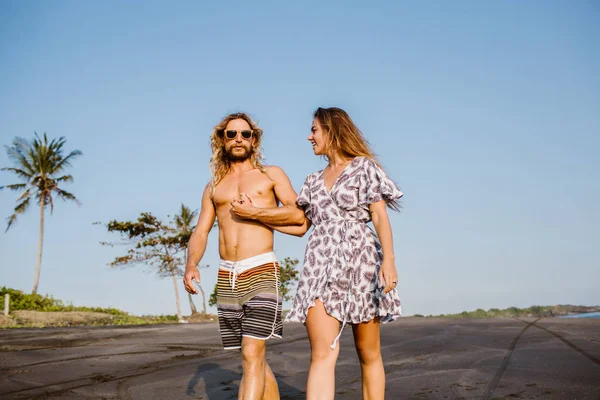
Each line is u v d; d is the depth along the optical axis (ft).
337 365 22.54
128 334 41.81
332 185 11.96
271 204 13.23
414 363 22.50
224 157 13.69
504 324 40.45
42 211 127.65
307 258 11.85
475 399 15.34
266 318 12.28
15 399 17.78
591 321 40.47
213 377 21.02
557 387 16.38
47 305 101.71
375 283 11.63
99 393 18.58
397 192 11.50
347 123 12.19
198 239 13.55
